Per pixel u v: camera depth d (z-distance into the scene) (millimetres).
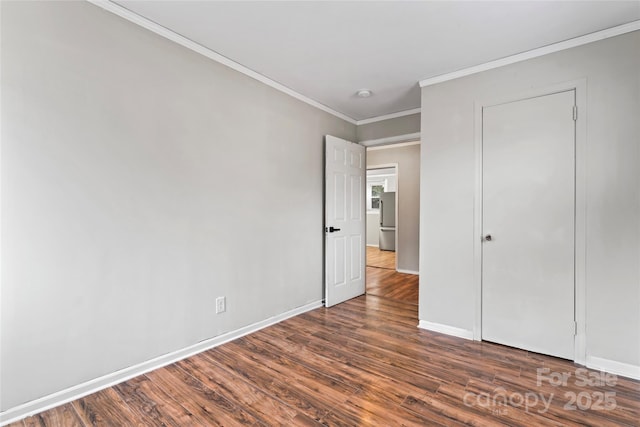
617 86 2104
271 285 3033
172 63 2230
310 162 3500
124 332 1996
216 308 2541
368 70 2781
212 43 2359
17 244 1593
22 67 1599
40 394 1672
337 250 3730
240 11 1968
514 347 2500
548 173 2357
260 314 2924
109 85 1911
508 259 2521
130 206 2014
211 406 1746
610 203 2127
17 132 1588
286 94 3184
